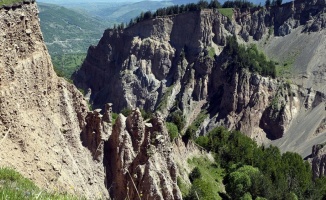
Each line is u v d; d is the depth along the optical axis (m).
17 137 45.00
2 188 18.38
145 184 53.00
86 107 61.78
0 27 45.62
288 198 103.62
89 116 61.19
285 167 130.25
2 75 44.97
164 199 54.09
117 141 60.09
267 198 99.94
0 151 41.50
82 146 58.06
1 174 24.91
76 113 59.91
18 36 49.38
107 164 60.28
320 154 169.62
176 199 57.69
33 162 45.56
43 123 50.81
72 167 51.62
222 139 135.38
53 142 50.94
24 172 43.31
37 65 52.25
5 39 46.41
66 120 56.41
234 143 134.00
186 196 77.69
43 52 54.62
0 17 45.78
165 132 61.66
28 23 51.59
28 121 48.00
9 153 42.84
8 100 45.12
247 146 132.00
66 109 56.94
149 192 52.41
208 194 84.94
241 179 99.94
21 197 17.97
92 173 56.50
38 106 51.34
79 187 50.66
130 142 60.22
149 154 56.97
